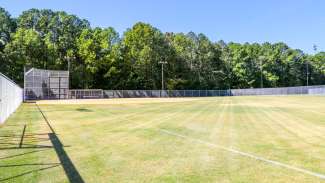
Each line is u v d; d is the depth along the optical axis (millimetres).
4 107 15055
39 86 47531
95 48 63156
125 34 75250
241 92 77938
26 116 17969
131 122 14539
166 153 7449
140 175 5602
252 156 7062
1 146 8312
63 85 51031
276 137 9742
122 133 10805
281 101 36500
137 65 69250
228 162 6520
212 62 83000
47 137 9922
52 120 15570
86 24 69938
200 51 81125
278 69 91812
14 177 5445
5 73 54656
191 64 78438
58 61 60562
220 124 13469
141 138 9695
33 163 6445
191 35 83500
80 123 14133
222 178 5395
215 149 7898
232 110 22281
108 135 10344
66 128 12250
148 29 70812
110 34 69125
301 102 33500
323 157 6898
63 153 7426
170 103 34562
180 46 78312
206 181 5234
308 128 11922
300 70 94688
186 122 14391
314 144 8492
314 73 96375
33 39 58000
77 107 27281
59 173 5711
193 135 10297
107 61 65250
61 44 63531
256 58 89500
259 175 5555
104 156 7121
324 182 5141
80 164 6375
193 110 22688
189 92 72562
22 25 63812
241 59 87312
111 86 67125
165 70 73438
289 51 95125
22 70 56812
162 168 6074
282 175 5539
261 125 12969
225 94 77438
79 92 54500
